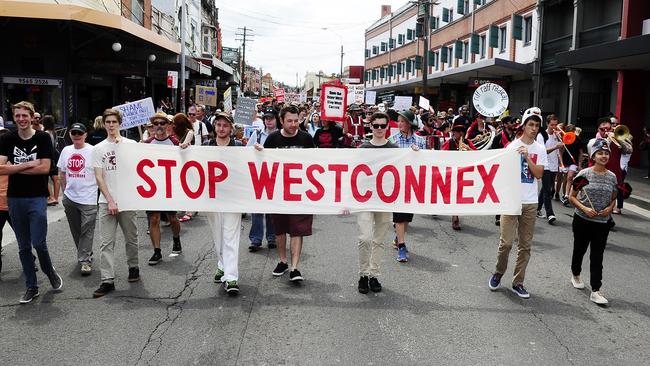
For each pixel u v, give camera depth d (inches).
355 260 289.9
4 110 687.1
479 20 1338.6
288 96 1309.1
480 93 408.2
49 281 251.1
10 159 216.1
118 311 213.2
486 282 255.0
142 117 379.9
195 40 1492.4
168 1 1197.1
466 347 183.2
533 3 1024.9
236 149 244.4
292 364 169.8
